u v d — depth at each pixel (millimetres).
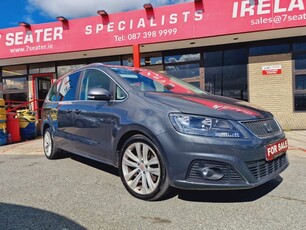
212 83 10688
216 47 10578
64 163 5547
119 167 3738
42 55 10594
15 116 9008
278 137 3465
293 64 9883
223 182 2980
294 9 8117
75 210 3242
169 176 3150
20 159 6207
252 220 2908
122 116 3664
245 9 8414
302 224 2805
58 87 5773
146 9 9141
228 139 2992
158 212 3139
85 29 9766
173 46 10367
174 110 3215
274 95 10062
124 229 2781
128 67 4711
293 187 3875
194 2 8719
